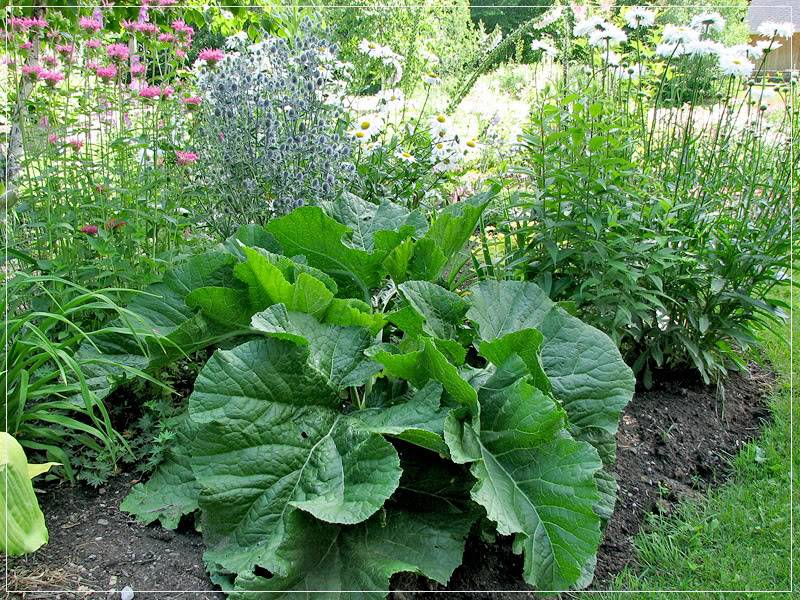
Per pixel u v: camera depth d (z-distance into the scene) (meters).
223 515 2.05
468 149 4.34
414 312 2.45
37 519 1.95
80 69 3.16
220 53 3.27
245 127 3.22
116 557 2.12
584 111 3.38
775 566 2.54
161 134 3.32
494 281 2.73
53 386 2.38
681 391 3.57
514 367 2.26
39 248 2.89
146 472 2.47
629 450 3.11
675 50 3.56
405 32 5.86
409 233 2.68
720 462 3.16
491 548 2.44
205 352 3.02
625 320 3.13
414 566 1.99
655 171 3.86
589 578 2.20
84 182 3.06
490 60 4.48
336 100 3.80
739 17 5.14
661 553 2.55
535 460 2.14
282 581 1.94
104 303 2.52
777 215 3.48
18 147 3.34
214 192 3.41
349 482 2.05
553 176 3.23
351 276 2.86
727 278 3.49
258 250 2.38
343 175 3.56
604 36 3.49
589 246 3.28
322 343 2.38
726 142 3.70
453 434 2.07
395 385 2.50
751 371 3.90
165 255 3.03
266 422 2.15
